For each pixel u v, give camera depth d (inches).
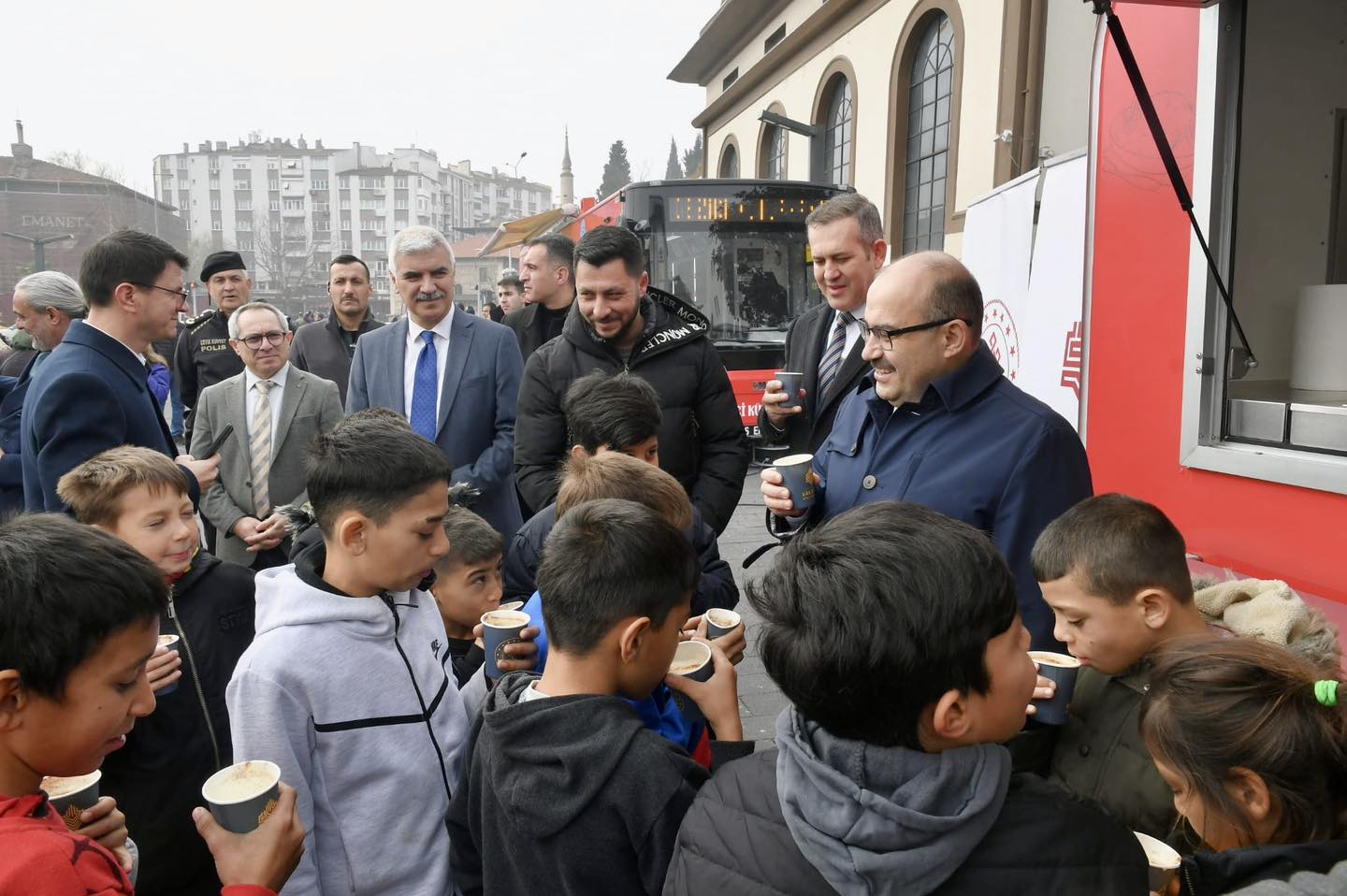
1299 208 124.3
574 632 58.1
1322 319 116.2
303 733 68.4
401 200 4960.6
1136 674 70.0
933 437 87.0
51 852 40.2
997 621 41.2
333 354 229.1
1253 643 53.4
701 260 369.4
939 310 83.6
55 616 44.7
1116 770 68.7
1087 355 132.5
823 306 147.1
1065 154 172.7
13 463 159.2
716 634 83.6
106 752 48.6
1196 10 111.3
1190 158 112.2
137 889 86.1
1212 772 50.1
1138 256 121.6
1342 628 87.8
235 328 162.2
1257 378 125.2
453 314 163.0
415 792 72.3
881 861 36.6
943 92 448.1
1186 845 63.2
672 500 83.6
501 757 56.1
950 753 40.2
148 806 86.4
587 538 59.6
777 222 371.9
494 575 100.8
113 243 117.3
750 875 41.8
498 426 159.6
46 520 49.3
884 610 39.9
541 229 783.7
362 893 70.4
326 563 72.8
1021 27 359.6
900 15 476.1
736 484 135.1
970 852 38.3
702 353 136.6
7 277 2672.2
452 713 77.9
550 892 53.8
